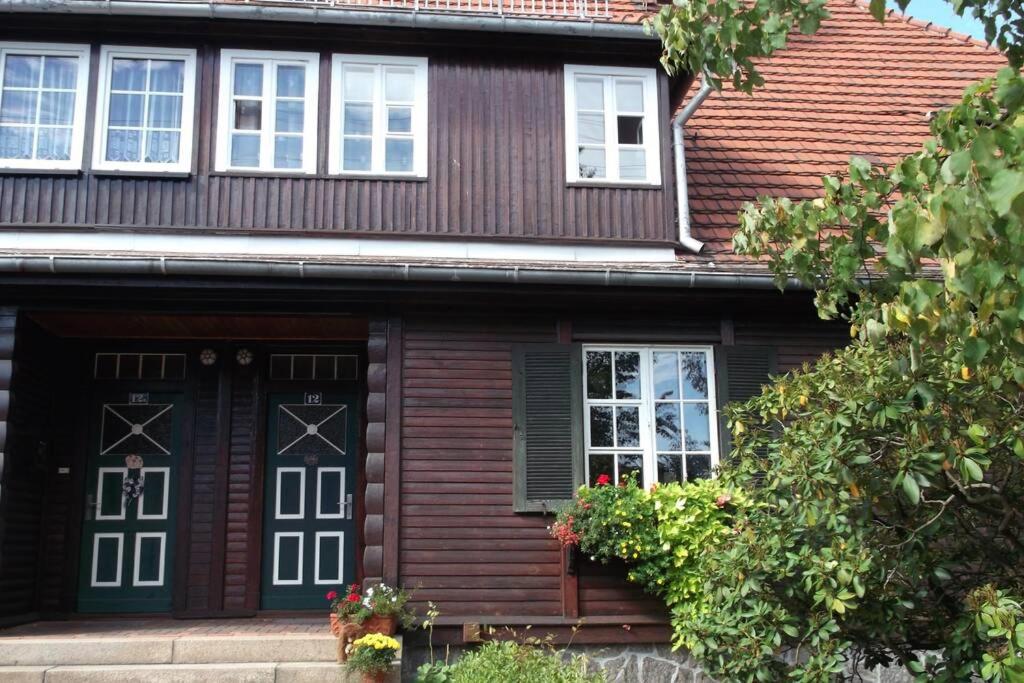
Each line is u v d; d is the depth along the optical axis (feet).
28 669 23.12
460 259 27.61
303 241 27.96
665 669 26.22
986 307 10.26
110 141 28.02
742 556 18.33
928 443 15.75
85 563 29.76
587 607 26.35
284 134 28.60
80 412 30.32
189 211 27.76
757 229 18.16
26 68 28.12
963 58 40.09
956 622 16.90
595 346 28.50
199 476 30.32
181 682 23.17
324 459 31.12
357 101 29.12
